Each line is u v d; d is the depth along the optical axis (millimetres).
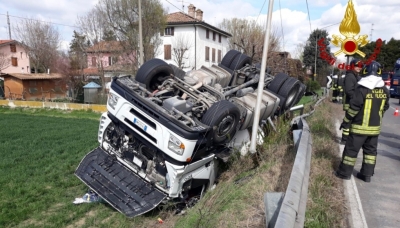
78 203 4945
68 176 6160
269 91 7031
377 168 4918
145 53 22641
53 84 28172
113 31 23844
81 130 11188
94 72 27078
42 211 4730
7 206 4754
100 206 4848
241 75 6973
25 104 19609
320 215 3041
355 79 5547
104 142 5184
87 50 26516
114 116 4906
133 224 4195
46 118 15297
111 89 4930
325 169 4395
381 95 3996
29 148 8227
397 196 3826
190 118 4398
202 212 3680
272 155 5312
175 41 31016
